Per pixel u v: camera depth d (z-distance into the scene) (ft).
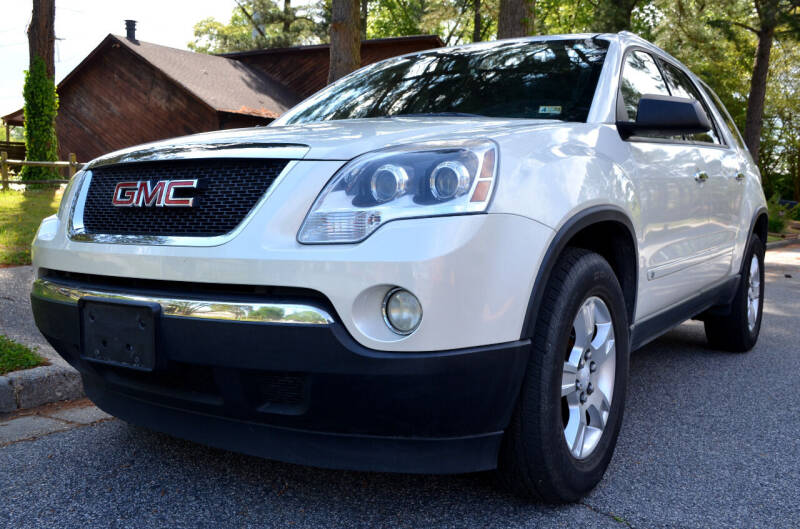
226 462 8.79
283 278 6.31
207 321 6.59
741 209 14.02
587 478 7.72
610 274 8.09
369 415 6.47
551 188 7.15
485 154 6.64
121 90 80.12
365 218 6.28
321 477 8.33
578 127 8.48
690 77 13.87
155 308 6.86
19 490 7.93
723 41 65.87
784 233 66.44
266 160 6.88
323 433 6.79
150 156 7.63
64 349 8.39
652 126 9.05
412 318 6.14
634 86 10.64
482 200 6.41
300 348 6.29
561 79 10.09
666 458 9.15
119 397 8.34
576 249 7.75
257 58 89.61
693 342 16.66
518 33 32.45
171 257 6.86
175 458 8.91
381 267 6.09
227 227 6.76
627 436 9.98
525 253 6.68
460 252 6.18
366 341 6.18
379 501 7.68
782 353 15.61
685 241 10.97
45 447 9.29
